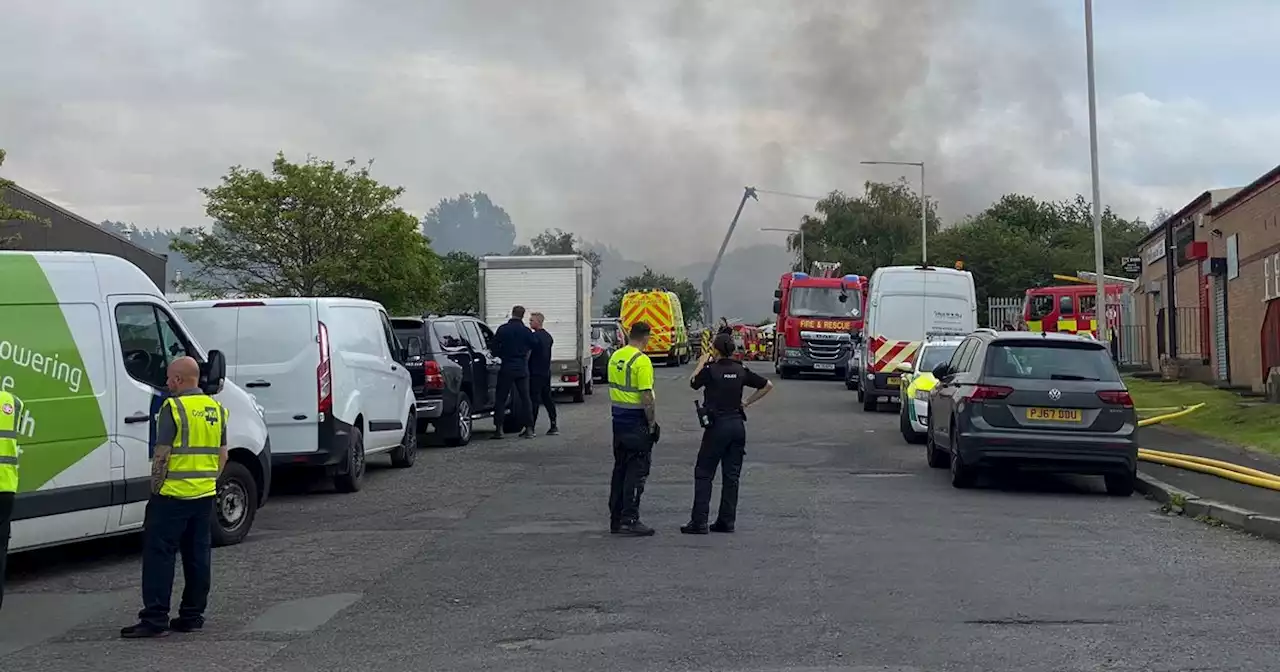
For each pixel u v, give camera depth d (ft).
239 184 109.81
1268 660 22.41
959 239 223.30
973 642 23.88
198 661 23.41
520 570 31.60
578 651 23.49
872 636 24.39
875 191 274.36
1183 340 108.37
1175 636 24.27
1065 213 284.61
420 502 44.68
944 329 86.07
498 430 68.33
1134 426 45.21
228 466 36.01
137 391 33.73
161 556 25.57
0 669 23.02
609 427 75.46
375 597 28.76
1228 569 31.50
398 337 61.82
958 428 46.37
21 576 32.35
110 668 23.02
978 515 40.65
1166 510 42.16
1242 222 84.64
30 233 78.28
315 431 45.68
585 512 41.52
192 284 113.39
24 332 30.99
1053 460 44.93
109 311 33.32
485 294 95.71
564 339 96.12
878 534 36.81
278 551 35.09
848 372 115.24
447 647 24.02
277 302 46.11
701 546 34.86
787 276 143.02
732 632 24.81
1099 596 28.14
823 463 55.72
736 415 37.22
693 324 332.39
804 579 30.12
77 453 31.73
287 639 25.00
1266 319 77.66
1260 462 50.52
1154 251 124.57
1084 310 145.38
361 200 111.65
